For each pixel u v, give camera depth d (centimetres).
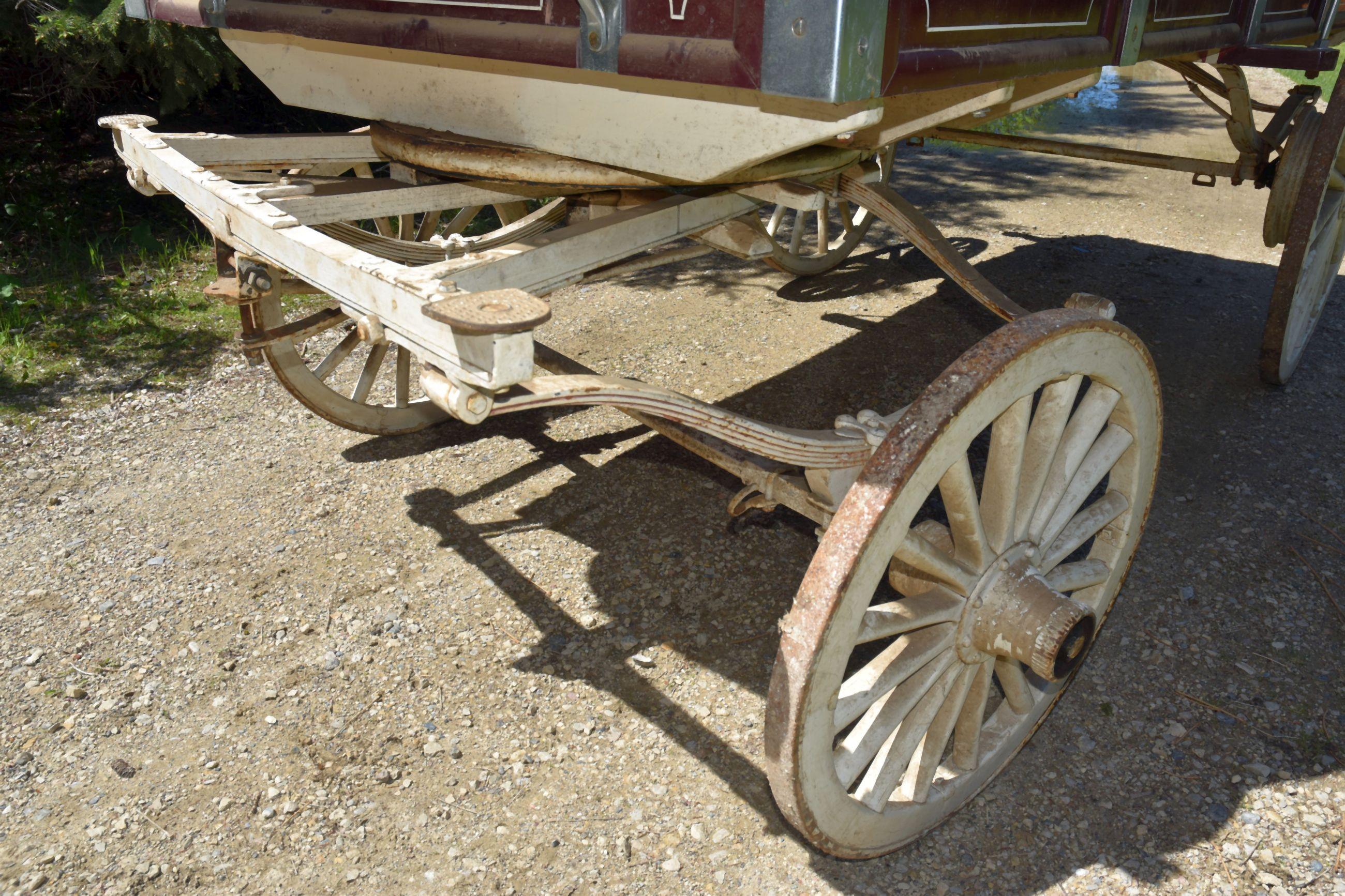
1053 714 254
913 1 157
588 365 445
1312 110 400
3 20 518
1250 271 574
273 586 296
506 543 319
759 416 398
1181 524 329
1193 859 214
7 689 256
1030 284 546
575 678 265
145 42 518
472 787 232
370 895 205
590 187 250
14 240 557
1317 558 312
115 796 226
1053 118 1061
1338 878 208
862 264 589
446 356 157
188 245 569
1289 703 256
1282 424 394
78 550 310
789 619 165
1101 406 213
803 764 171
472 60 222
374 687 260
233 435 383
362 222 472
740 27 154
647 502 342
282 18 240
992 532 200
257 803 225
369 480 353
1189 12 275
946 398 167
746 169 195
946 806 217
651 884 209
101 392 413
